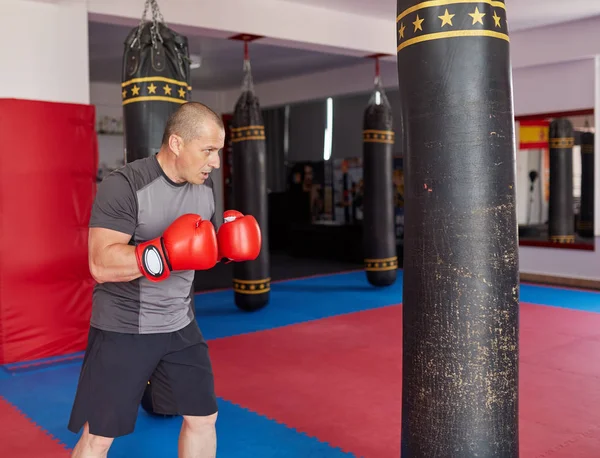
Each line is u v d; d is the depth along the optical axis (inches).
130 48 118.5
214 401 70.2
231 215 76.3
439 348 62.3
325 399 118.8
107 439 65.4
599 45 237.0
